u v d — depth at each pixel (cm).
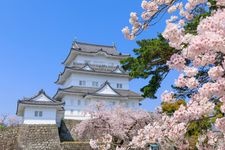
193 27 839
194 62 451
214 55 436
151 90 1316
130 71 1439
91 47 5222
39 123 3566
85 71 4547
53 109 3653
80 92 4312
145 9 617
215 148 639
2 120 4266
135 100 4450
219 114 520
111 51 5262
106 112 2464
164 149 812
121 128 2366
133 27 638
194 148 714
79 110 4291
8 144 3366
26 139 3338
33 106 3594
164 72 1277
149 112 2434
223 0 494
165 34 471
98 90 4272
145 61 1280
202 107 503
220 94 435
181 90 883
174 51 1145
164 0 604
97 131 2470
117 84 4728
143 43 1345
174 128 570
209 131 639
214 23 403
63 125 3841
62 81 5003
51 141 3362
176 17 664
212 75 429
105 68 4859
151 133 693
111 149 2006
